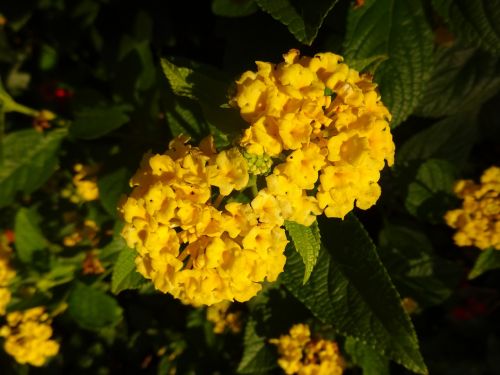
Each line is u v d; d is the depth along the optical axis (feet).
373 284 0.38
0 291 0.56
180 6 0.64
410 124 0.61
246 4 0.49
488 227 0.48
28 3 0.67
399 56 0.43
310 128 0.30
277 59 0.51
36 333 0.56
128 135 0.55
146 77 0.55
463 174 0.65
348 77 0.34
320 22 0.34
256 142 0.31
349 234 0.38
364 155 0.30
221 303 0.61
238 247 0.31
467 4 0.41
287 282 0.40
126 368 0.77
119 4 0.67
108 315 0.58
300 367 0.53
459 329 0.71
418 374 0.61
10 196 0.55
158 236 0.32
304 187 0.31
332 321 0.39
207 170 0.31
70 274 0.58
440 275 0.56
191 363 0.69
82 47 0.74
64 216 0.65
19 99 0.76
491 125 0.65
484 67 0.53
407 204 0.56
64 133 0.56
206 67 0.40
